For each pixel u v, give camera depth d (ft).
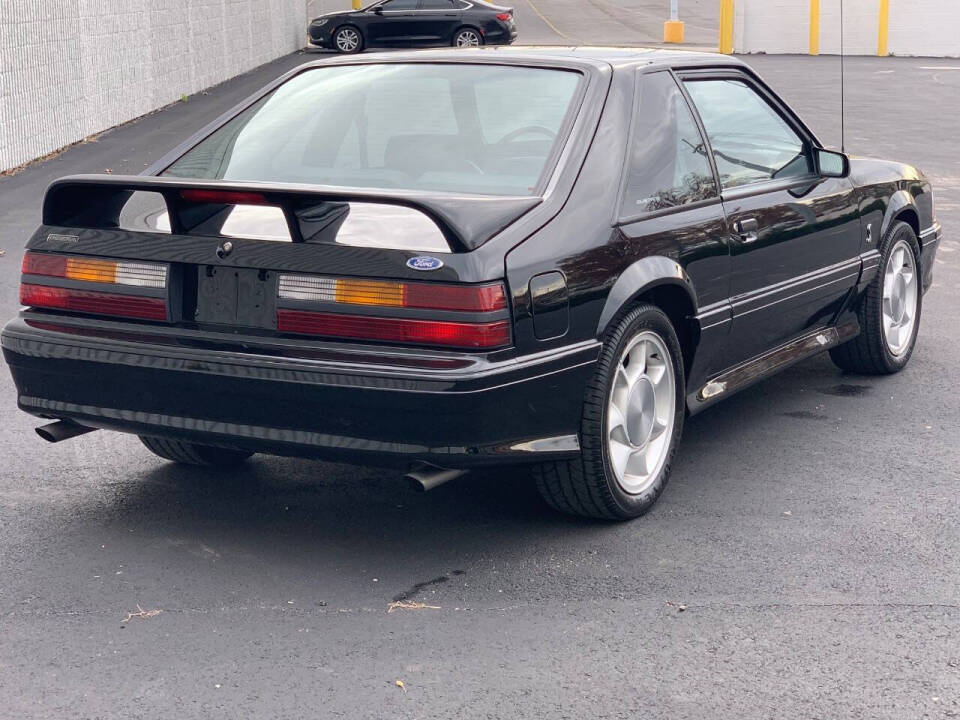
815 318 18.74
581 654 11.32
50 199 13.55
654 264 14.16
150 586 12.72
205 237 12.82
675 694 10.61
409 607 12.29
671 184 14.94
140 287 13.10
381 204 12.28
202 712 10.26
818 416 19.02
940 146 51.01
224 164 14.79
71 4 49.08
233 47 78.07
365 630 11.77
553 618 12.05
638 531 14.32
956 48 103.76
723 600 12.48
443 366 11.91
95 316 13.43
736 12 106.93
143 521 14.52
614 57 15.30
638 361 14.40
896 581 12.96
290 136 14.89
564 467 13.75
